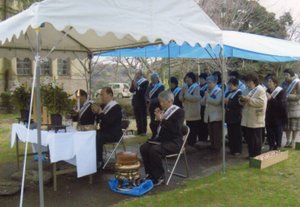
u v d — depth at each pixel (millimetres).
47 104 4570
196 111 7375
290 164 6012
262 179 5203
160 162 4867
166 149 4871
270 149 7195
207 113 7020
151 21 4227
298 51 8867
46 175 5004
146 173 5055
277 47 8148
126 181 4691
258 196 4520
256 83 6180
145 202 4285
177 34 4473
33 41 6469
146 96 8773
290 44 9445
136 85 9125
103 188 4828
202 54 9312
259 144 6230
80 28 3646
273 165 5961
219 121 6875
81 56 7984
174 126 4891
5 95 14844
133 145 7859
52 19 3473
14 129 5559
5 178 5223
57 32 6414
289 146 7410
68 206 4184
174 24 4457
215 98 6820
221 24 14406
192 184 4988
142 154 4984
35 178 4973
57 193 4625
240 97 6230
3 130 10484
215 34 4980
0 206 4176
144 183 4684
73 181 5125
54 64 17891
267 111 7035
